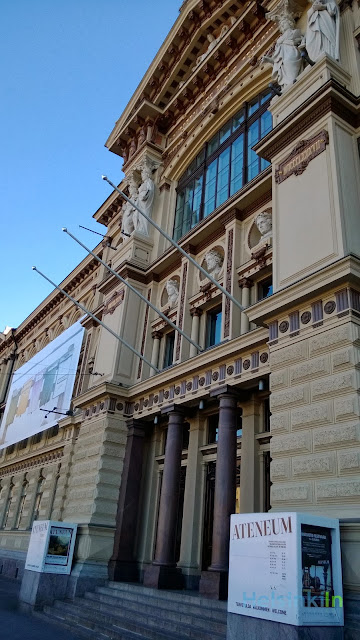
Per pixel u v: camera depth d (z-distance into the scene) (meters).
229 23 21.25
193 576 14.27
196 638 9.64
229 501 12.57
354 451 8.79
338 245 10.52
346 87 12.88
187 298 17.70
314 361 10.04
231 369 13.73
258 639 7.27
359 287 9.95
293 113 12.65
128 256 21.22
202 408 15.06
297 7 15.78
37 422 25.09
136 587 13.99
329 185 11.30
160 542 14.58
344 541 8.21
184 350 16.78
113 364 18.98
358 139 12.15
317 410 9.64
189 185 21.55
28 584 15.42
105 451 17.36
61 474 21.14
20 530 25.22
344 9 14.44
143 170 22.88
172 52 23.11
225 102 19.70
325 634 7.05
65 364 24.14
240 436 14.48
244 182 17.56
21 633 10.79
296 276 11.26
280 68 14.62
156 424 17.97
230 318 15.04
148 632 10.43
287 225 12.15
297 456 9.77
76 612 13.23
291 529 7.39
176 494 15.03
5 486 30.23
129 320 19.86
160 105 24.25
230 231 16.56
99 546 16.06
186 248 18.55
